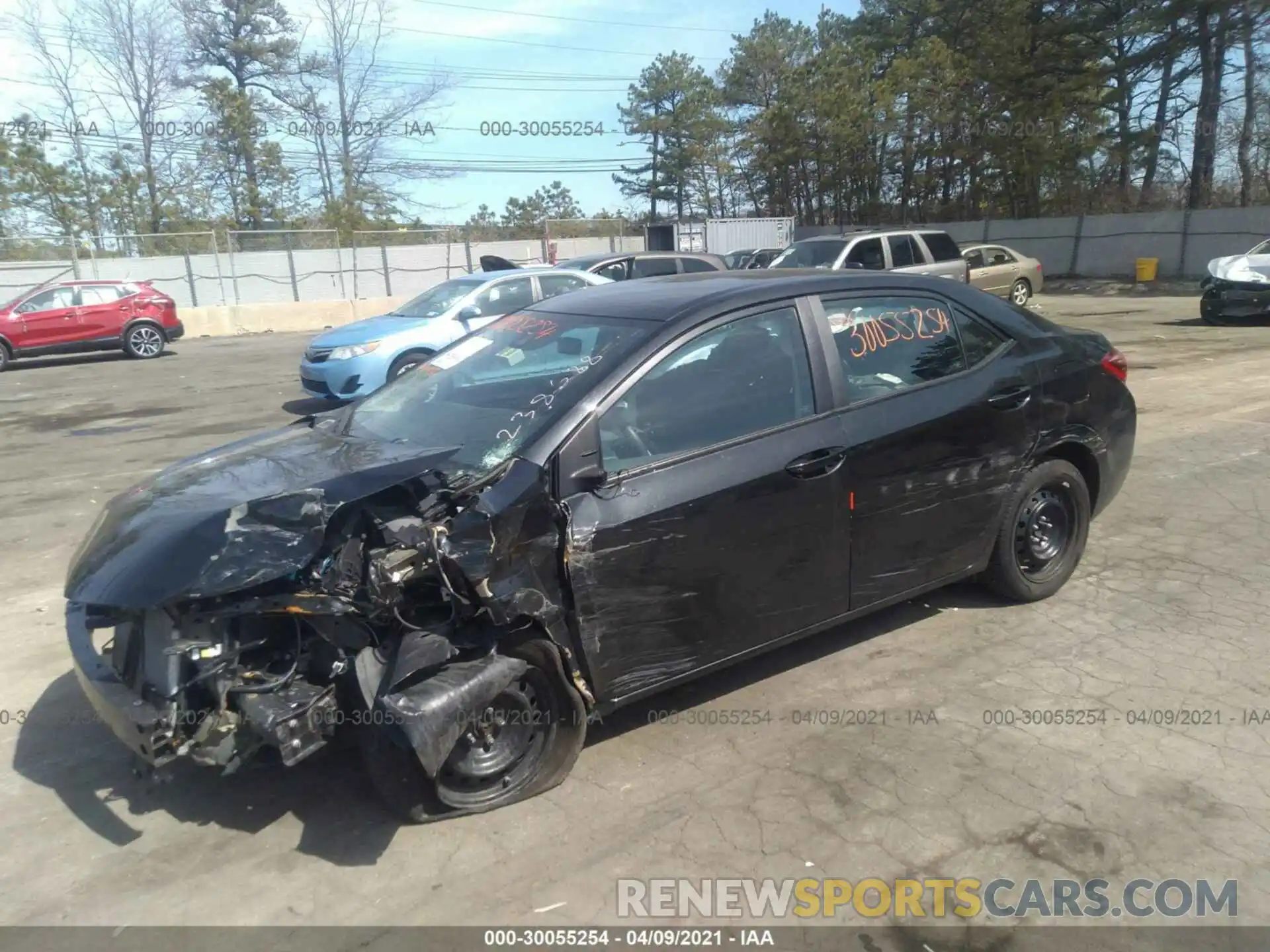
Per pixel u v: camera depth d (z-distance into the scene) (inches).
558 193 2915.8
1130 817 120.0
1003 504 172.7
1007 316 181.5
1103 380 188.9
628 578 129.9
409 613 122.0
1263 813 120.0
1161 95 1328.7
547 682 126.3
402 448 140.2
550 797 129.0
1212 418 344.5
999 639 171.2
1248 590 189.6
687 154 2043.6
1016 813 121.7
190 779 136.3
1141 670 158.2
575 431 129.0
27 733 152.2
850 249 601.6
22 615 203.5
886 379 159.3
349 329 436.1
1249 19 1073.5
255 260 1163.9
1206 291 641.0
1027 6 1262.3
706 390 141.8
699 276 181.2
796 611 148.6
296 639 120.5
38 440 410.0
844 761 135.0
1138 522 233.0
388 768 117.8
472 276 463.2
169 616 116.0
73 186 1393.9
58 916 109.3
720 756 137.7
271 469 137.0
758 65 1881.2
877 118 1496.1
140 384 596.7
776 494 141.4
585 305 165.5
